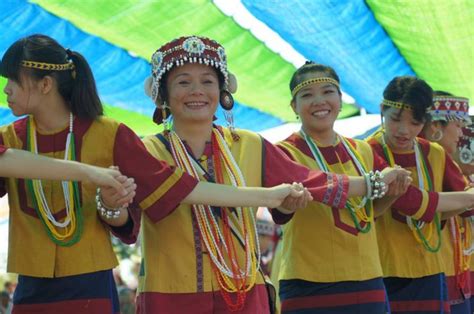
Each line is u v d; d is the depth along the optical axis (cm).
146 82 868
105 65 1091
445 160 1102
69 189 759
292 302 959
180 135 853
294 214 962
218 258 809
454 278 1152
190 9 1039
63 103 773
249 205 803
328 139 991
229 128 868
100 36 1041
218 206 810
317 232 952
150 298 810
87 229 770
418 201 1009
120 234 798
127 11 1005
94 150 775
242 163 849
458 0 1147
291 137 994
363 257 952
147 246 830
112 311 780
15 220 770
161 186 786
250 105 1325
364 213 963
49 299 760
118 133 784
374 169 1005
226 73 856
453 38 1238
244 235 823
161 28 1055
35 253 757
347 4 1134
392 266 1060
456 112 1152
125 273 2411
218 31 1113
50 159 726
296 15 1119
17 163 720
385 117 1077
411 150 1083
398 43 1266
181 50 835
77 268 761
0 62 767
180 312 801
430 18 1192
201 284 804
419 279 1069
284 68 1230
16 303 773
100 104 787
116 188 730
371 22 1199
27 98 757
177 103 842
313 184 869
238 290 805
